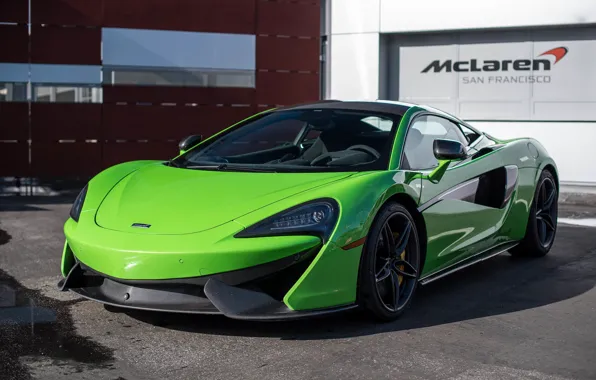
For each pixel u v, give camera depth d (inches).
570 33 402.3
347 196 130.1
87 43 411.8
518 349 124.3
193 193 138.1
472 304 154.9
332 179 138.2
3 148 403.5
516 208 191.3
